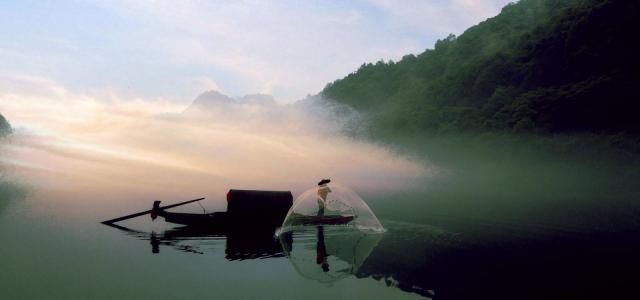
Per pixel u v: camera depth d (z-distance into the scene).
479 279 6.72
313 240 9.48
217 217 10.92
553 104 56.12
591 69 61.06
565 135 50.19
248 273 6.76
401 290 6.11
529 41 85.94
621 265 7.86
